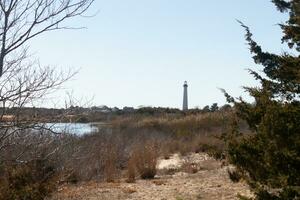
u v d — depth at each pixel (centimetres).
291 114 611
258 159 632
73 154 1002
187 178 1407
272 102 643
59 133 690
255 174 642
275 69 704
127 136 2194
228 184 1209
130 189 1225
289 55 688
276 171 609
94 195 1142
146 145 1886
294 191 593
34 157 749
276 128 604
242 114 679
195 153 2103
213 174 1423
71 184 1250
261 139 625
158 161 1806
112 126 2523
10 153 714
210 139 2173
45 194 827
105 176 1423
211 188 1178
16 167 779
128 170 1480
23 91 621
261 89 675
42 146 766
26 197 764
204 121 2936
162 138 2556
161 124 3008
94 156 1430
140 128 2850
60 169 968
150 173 1485
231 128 702
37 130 721
